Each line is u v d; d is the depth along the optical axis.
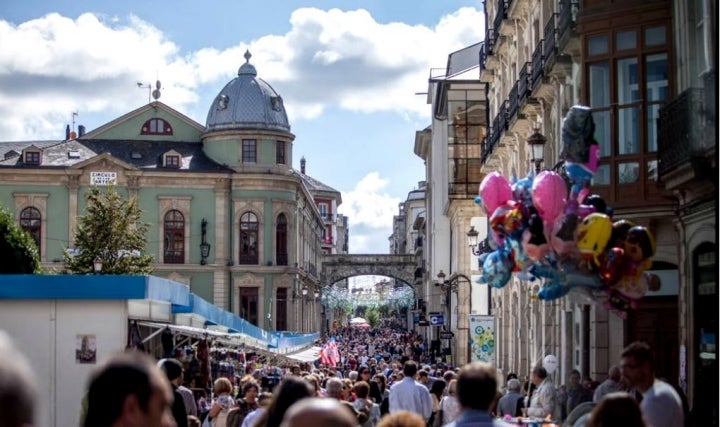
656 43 23.45
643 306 24.77
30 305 19.97
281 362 48.03
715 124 18.70
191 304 25.00
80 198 78.75
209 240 81.19
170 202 80.81
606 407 7.35
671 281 24.22
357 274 132.00
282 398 9.16
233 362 37.78
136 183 80.19
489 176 16.92
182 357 26.44
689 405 21.22
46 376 19.92
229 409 16.92
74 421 19.88
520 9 38.25
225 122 82.94
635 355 10.06
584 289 16.28
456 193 59.69
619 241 16.05
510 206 16.59
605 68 24.17
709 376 20.23
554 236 15.98
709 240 20.09
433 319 67.00
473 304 56.97
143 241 56.47
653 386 9.96
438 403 21.75
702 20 20.50
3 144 90.75
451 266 66.94
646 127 23.52
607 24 24.08
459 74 62.75
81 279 19.75
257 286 82.12
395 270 132.00
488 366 8.03
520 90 36.31
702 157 19.22
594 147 16.47
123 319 20.02
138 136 84.12
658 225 23.69
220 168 82.19
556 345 31.70
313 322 106.50
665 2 23.31
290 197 83.62
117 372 4.98
